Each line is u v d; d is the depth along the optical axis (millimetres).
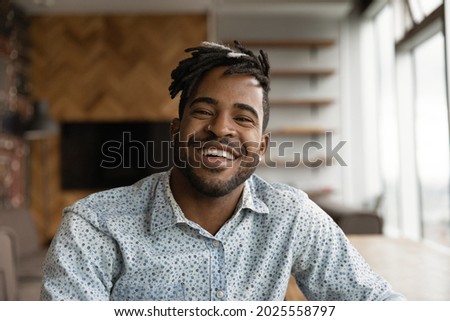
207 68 925
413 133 5543
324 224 1061
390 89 6195
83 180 6492
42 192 6465
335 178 6848
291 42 6816
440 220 4910
